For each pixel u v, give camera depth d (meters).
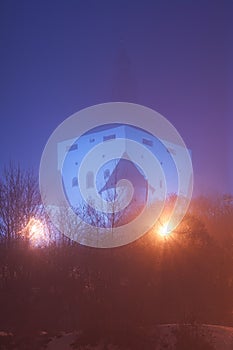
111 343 17.41
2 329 20.48
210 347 17.28
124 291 24.17
